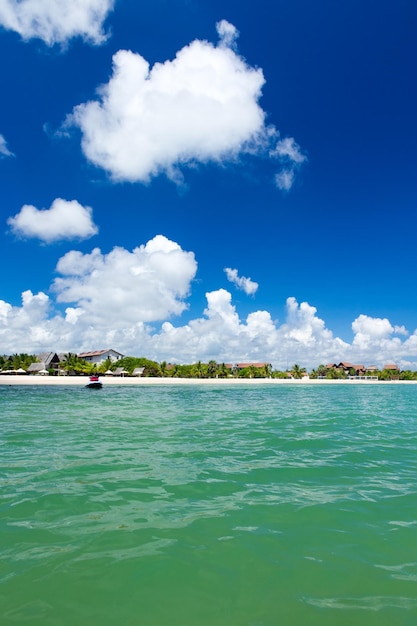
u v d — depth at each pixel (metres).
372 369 159.25
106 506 7.54
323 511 7.36
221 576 5.06
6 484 8.95
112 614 4.28
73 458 11.70
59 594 4.62
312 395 50.84
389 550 5.83
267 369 130.88
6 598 4.54
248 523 6.76
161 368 115.94
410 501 7.96
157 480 9.36
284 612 4.34
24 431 17.00
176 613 4.30
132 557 5.52
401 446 14.08
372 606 4.46
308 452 12.89
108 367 111.81
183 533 6.33
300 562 5.45
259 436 16.06
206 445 13.95
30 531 6.37
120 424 19.58
